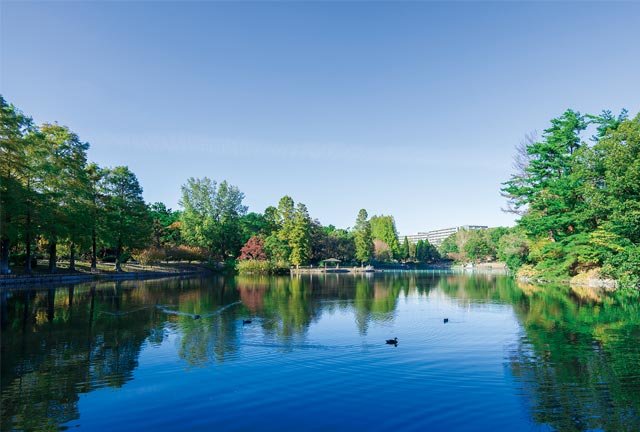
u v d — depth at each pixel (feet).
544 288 120.67
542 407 29.94
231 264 267.18
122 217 172.45
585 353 44.47
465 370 38.60
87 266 172.96
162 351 45.44
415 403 30.76
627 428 26.50
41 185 125.59
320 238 348.38
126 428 26.81
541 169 147.02
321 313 74.02
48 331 55.77
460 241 534.37
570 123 139.33
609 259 114.73
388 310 78.07
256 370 38.68
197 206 286.87
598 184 124.47
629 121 111.55
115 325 60.49
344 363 40.98
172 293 106.93
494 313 73.20
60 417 28.45
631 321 62.39
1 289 103.96
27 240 125.29
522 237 176.45
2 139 106.42
